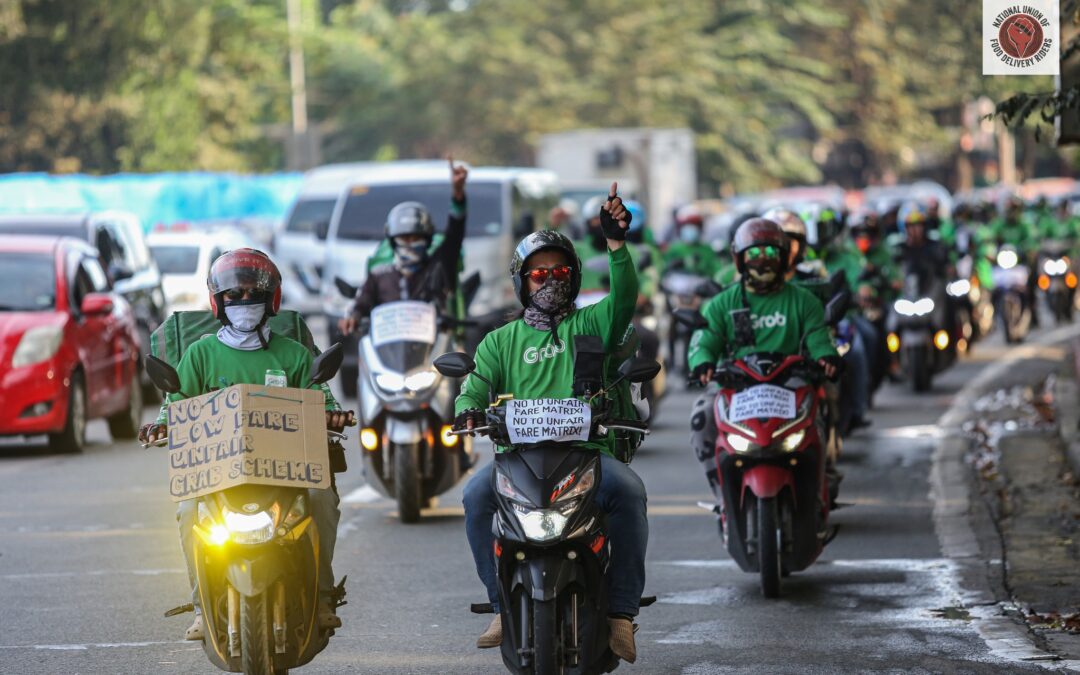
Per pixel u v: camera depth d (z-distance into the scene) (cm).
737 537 2291
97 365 4081
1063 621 2080
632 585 1667
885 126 19638
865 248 4212
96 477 3534
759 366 2277
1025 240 6581
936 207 5169
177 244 5809
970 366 5588
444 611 2198
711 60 17812
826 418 2403
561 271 1684
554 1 17788
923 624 2083
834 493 2558
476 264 5047
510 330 1702
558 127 17275
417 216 2895
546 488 1573
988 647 1958
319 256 6925
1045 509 2897
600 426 1636
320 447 1619
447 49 17562
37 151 12075
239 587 1559
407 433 2812
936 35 19488
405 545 2669
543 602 1556
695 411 2388
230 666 1611
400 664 1919
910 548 2586
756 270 2316
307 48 15475
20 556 2623
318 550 1634
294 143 11019
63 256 4081
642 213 4700
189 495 1598
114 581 2417
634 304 1709
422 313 2883
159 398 5134
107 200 8269
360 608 2217
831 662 1900
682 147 10931
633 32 17600
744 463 2236
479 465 3650
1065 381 4616
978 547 2575
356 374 4931
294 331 1759
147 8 12062
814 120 18525
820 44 19912
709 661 1916
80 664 1938
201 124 13400
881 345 4194
